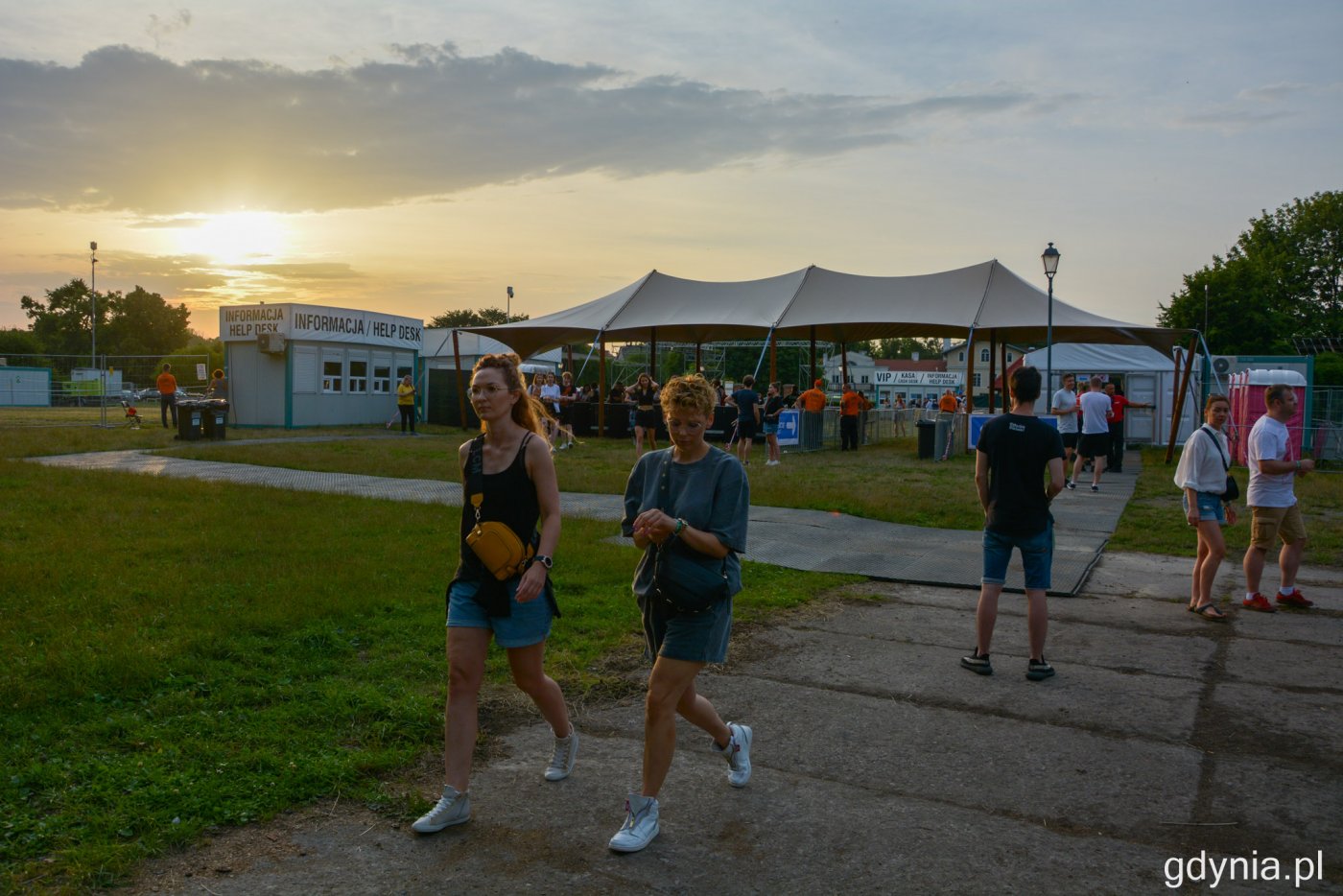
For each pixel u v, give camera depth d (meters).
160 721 4.53
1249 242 59.94
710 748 4.57
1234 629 7.02
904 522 12.05
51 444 19.77
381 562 8.11
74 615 6.18
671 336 33.16
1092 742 4.72
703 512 3.64
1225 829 3.79
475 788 4.05
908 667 5.97
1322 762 4.49
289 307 27.55
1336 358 34.78
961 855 3.55
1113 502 14.21
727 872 3.40
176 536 9.05
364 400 30.55
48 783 3.81
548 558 3.67
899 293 26.38
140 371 42.31
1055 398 17.27
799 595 7.88
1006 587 8.35
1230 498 7.41
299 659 5.54
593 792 4.03
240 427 28.20
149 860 3.36
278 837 3.57
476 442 3.83
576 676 5.51
